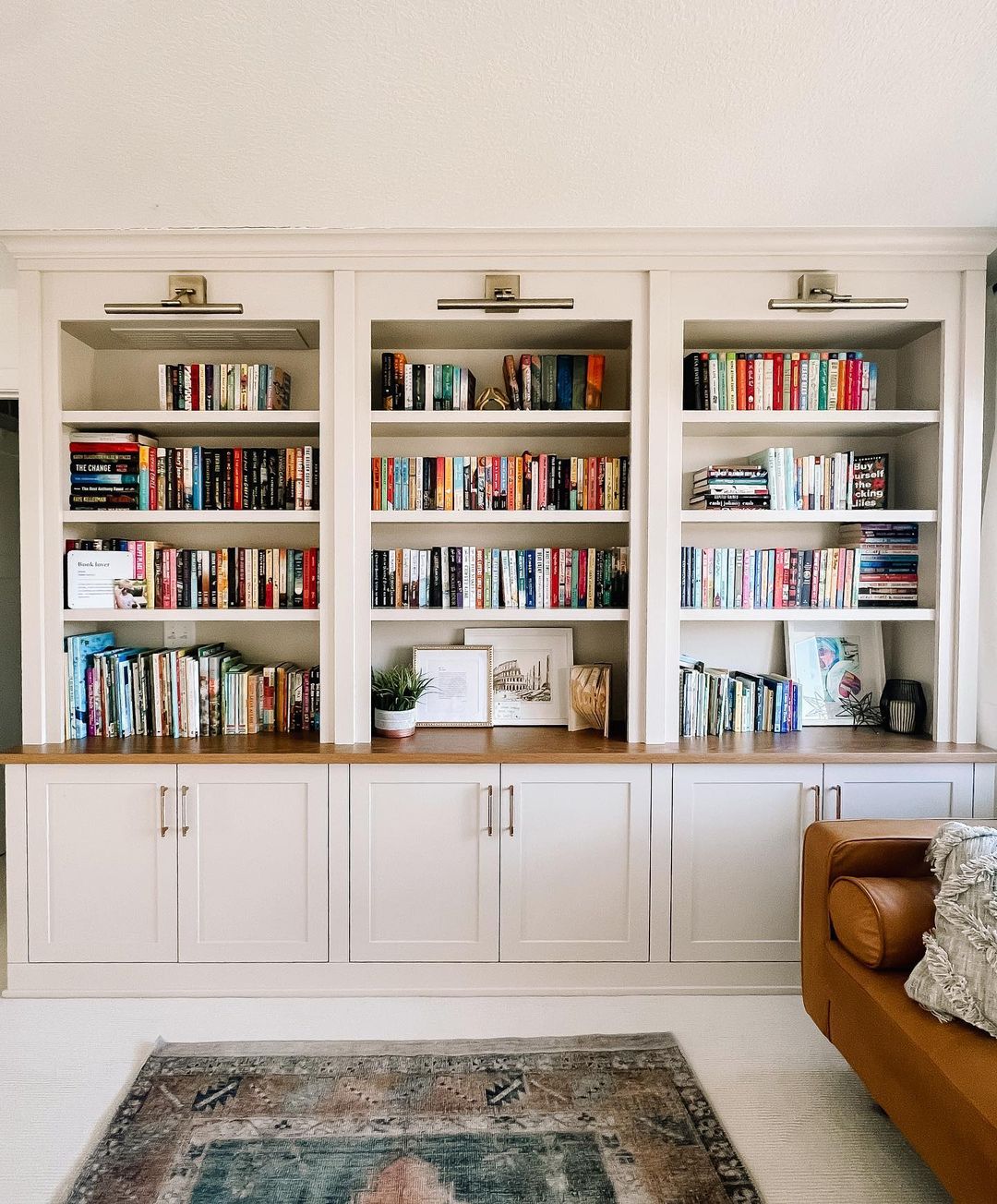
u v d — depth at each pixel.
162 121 1.83
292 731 2.80
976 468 2.61
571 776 2.55
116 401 2.94
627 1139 1.87
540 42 1.53
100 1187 1.71
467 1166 1.78
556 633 2.96
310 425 2.73
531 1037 2.30
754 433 2.92
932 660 2.72
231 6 1.42
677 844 2.56
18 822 2.54
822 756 2.52
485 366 2.96
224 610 2.66
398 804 2.55
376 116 1.81
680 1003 2.52
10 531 3.96
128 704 2.75
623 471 2.73
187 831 2.54
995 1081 1.42
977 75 1.63
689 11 1.44
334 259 2.56
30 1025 2.38
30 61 1.60
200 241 2.51
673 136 1.89
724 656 3.04
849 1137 1.90
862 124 1.83
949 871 1.79
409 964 2.57
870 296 2.58
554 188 2.18
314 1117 1.94
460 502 2.73
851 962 1.91
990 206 2.29
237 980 2.56
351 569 2.61
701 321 2.61
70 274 2.57
